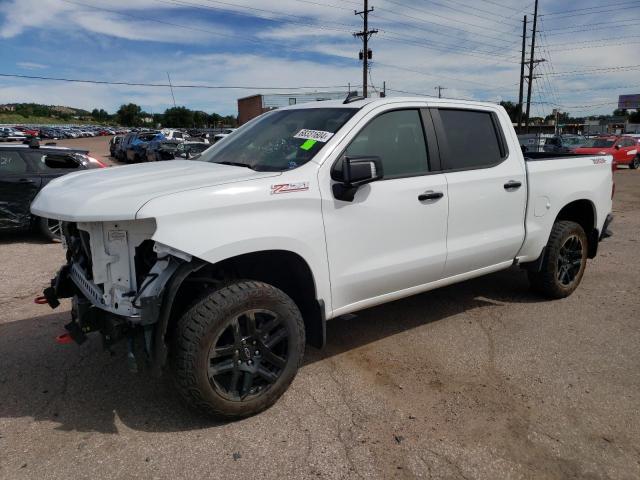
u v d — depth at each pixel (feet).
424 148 12.94
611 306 16.76
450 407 10.86
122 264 9.48
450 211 13.15
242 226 9.62
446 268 13.44
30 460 9.09
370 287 11.94
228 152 12.82
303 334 10.78
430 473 8.84
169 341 9.85
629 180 63.41
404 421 10.36
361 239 11.49
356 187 10.85
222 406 9.82
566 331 14.78
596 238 18.01
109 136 289.74
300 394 11.35
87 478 8.65
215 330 9.45
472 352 13.46
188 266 9.34
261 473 8.80
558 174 16.10
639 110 339.16
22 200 26.91
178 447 9.47
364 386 11.71
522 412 10.66
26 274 21.26
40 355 13.20
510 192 14.60
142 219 9.04
